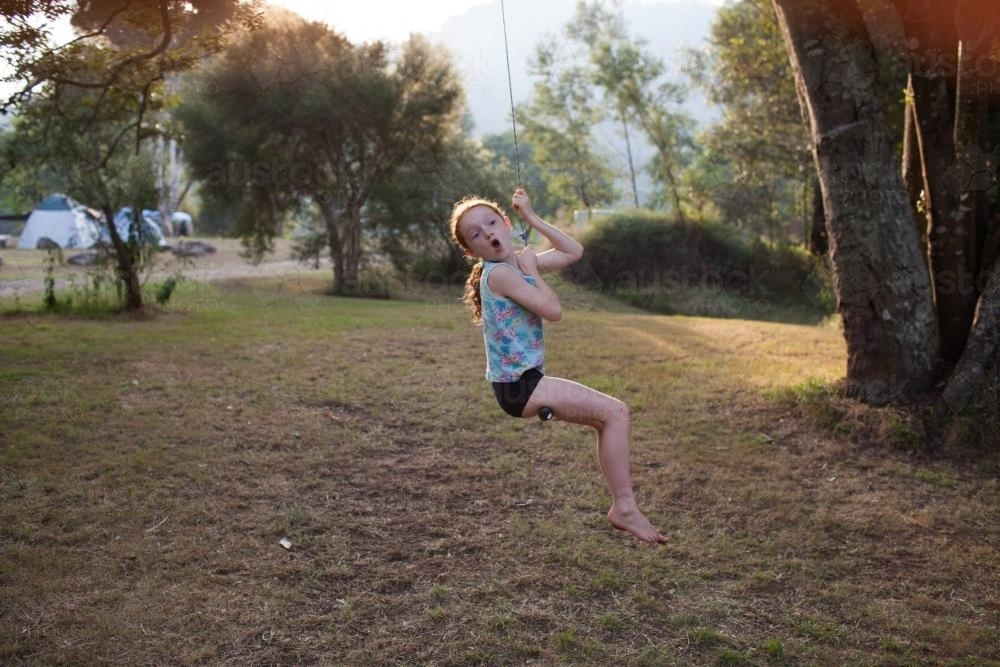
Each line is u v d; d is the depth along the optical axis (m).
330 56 19.00
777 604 4.45
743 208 24.44
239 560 4.65
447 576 4.59
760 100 22.73
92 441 6.24
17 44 8.45
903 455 6.48
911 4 7.16
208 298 16.14
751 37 22.55
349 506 5.46
